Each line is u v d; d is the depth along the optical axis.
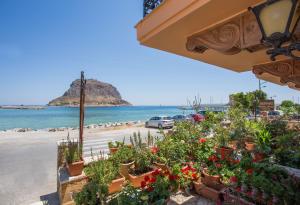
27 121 36.38
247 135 6.42
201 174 4.01
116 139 12.56
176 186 3.68
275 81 5.73
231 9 1.96
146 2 2.76
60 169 4.20
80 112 4.88
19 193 4.48
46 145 10.54
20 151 9.07
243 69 4.47
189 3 2.02
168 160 4.53
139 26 2.87
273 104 16.77
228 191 3.08
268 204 2.62
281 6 1.46
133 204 2.59
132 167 4.50
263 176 2.79
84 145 10.56
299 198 2.39
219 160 4.31
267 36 1.56
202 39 2.40
